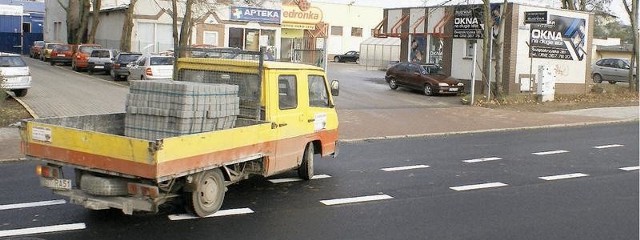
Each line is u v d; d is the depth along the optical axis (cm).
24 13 6950
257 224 789
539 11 2941
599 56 5491
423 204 926
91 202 754
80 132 743
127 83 3064
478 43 3203
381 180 1102
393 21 3881
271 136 916
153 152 689
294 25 5688
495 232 778
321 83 1094
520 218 849
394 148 1517
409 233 768
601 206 924
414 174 1167
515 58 3038
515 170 1230
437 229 788
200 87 804
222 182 840
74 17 4872
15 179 1033
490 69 2919
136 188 732
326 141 1106
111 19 4600
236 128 825
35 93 2369
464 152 1471
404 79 3192
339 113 2206
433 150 1496
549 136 1831
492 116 2327
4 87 1886
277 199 931
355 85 3456
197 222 789
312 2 7075
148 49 4125
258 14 4453
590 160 1372
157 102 798
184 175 743
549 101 2928
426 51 3684
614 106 2831
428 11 3597
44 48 4912
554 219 845
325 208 886
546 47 3162
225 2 4188
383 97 2911
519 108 2636
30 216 803
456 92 3056
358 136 1695
